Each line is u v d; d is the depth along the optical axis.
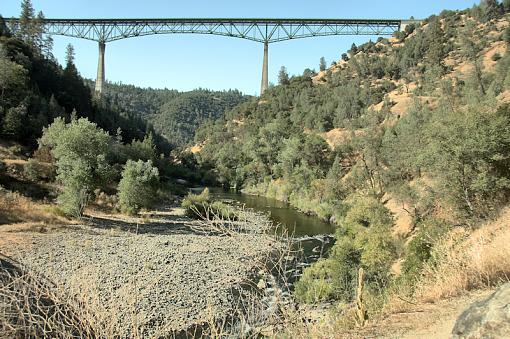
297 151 71.25
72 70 93.69
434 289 7.18
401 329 5.27
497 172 22.75
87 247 24.67
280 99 130.75
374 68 119.94
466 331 3.96
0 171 39.44
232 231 4.60
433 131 25.05
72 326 3.72
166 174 90.25
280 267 4.71
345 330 5.61
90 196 35.97
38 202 36.22
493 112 25.44
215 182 90.38
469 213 22.22
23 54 75.94
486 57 88.62
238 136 123.44
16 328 3.45
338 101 108.00
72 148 35.62
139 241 28.77
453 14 129.00
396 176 45.06
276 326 4.77
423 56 112.50
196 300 17.67
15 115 53.19
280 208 57.12
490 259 7.54
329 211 48.19
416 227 28.50
